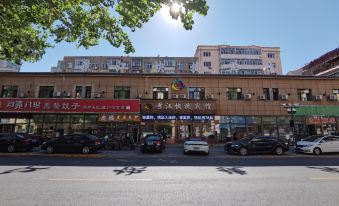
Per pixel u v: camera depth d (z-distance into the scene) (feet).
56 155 51.52
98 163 39.91
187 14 17.58
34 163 39.04
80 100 79.97
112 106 80.12
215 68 195.00
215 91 87.97
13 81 84.58
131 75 86.79
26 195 19.12
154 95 86.58
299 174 30.12
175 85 87.04
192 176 28.17
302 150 58.90
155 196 19.21
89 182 24.18
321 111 88.84
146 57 169.48
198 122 83.87
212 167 36.09
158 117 82.17
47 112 78.89
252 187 22.65
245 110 87.20
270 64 201.77
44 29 26.86
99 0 21.48
